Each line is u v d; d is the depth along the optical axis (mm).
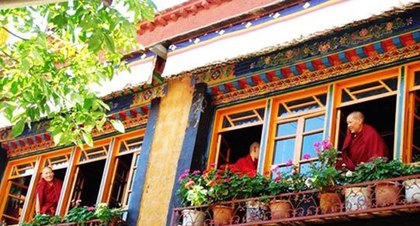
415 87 9445
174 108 12070
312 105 10523
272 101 10984
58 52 10922
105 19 9273
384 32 9844
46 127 14211
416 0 8727
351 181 8641
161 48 11805
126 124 13031
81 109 10016
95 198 14086
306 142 10297
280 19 10117
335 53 10281
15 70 9609
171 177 11273
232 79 11438
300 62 10641
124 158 13117
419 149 9234
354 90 10117
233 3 12258
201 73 11953
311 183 8914
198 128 11422
